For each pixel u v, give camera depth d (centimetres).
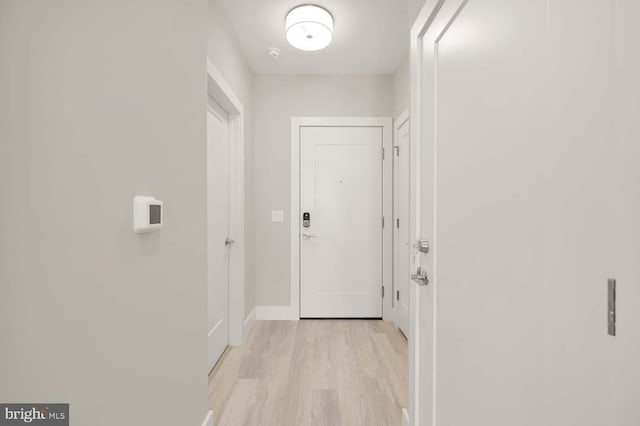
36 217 63
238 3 213
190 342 131
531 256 71
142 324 96
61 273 68
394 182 312
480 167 92
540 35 67
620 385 50
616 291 51
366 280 321
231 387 196
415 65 144
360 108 318
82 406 73
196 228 137
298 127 316
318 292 321
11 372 59
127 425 89
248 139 293
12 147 59
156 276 104
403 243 282
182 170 123
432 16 124
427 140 132
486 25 88
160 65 106
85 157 74
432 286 126
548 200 65
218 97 224
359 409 175
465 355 102
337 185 320
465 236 102
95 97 77
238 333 260
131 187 90
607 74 52
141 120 95
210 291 219
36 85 63
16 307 60
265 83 317
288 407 177
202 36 143
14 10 59
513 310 77
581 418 58
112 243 82
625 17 48
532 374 71
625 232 49
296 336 277
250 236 300
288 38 233
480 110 92
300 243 320
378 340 269
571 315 60
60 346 68
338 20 232
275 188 318
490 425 88
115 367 83
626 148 49
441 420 119
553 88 63
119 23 85
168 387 112
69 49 70
